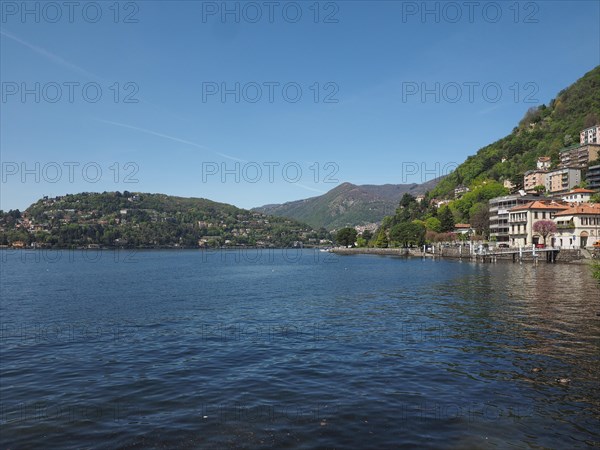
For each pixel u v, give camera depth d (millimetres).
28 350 26438
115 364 23172
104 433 14609
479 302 43625
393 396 17609
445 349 25000
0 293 58562
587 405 16328
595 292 50031
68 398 18047
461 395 17547
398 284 66062
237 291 60750
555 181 199375
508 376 19828
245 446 13508
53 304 47375
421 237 198875
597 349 24359
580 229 123812
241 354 25031
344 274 92000
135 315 39625
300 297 52719
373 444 13516
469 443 13500
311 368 21922
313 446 13438
